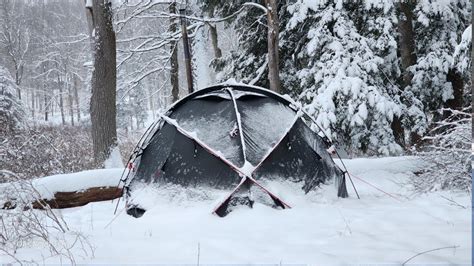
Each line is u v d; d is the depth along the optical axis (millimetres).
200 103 6719
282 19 14039
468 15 13086
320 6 12438
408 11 12969
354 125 11500
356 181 8047
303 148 6531
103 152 10797
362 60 11766
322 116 11305
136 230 5234
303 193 6238
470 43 9523
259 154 6145
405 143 13617
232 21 15445
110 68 10867
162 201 6082
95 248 4461
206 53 15992
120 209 6879
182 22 13102
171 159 6301
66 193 7531
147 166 6609
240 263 3883
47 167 11312
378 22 11969
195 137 6148
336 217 5445
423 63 12469
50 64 46406
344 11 12344
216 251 4250
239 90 6969
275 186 6027
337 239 4551
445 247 4164
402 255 3965
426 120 12195
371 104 11352
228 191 5871
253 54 14945
